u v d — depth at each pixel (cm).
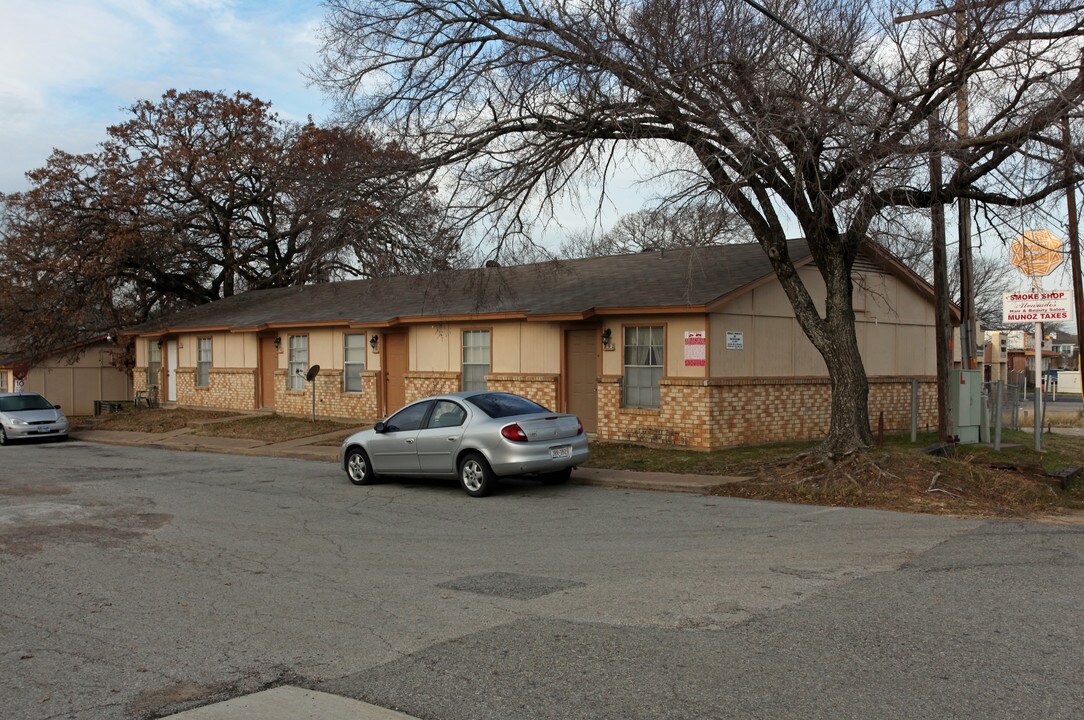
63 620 673
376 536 998
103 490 1408
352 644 601
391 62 1423
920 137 1220
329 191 1459
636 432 1745
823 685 498
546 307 1875
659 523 1043
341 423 2375
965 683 497
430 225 1476
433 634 618
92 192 3284
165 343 3194
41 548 946
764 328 1761
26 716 485
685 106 1276
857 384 1350
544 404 1914
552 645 586
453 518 1109
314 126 2873
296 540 980
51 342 3322
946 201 1303
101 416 3138
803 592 707
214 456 2016
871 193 1208
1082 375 1684
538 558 869
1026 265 1434
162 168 3356
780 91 1228
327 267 1513
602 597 709
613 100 1320
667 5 1262
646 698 486
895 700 474
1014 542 899
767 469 1359
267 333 2756
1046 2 1165
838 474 1252
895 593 697
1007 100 1220
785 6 1269
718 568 802
